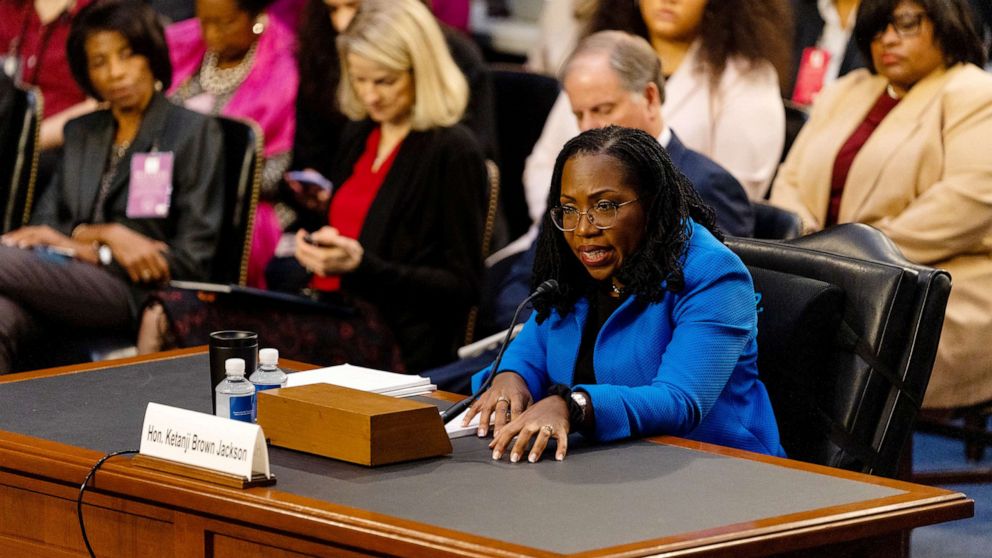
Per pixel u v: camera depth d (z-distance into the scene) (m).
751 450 5.51
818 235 6.38
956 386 9.05
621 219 5.27
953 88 9.10
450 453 4.88
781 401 5.89
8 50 13.22
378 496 4.32
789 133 10.33
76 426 5.22
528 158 11.60
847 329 5.90
